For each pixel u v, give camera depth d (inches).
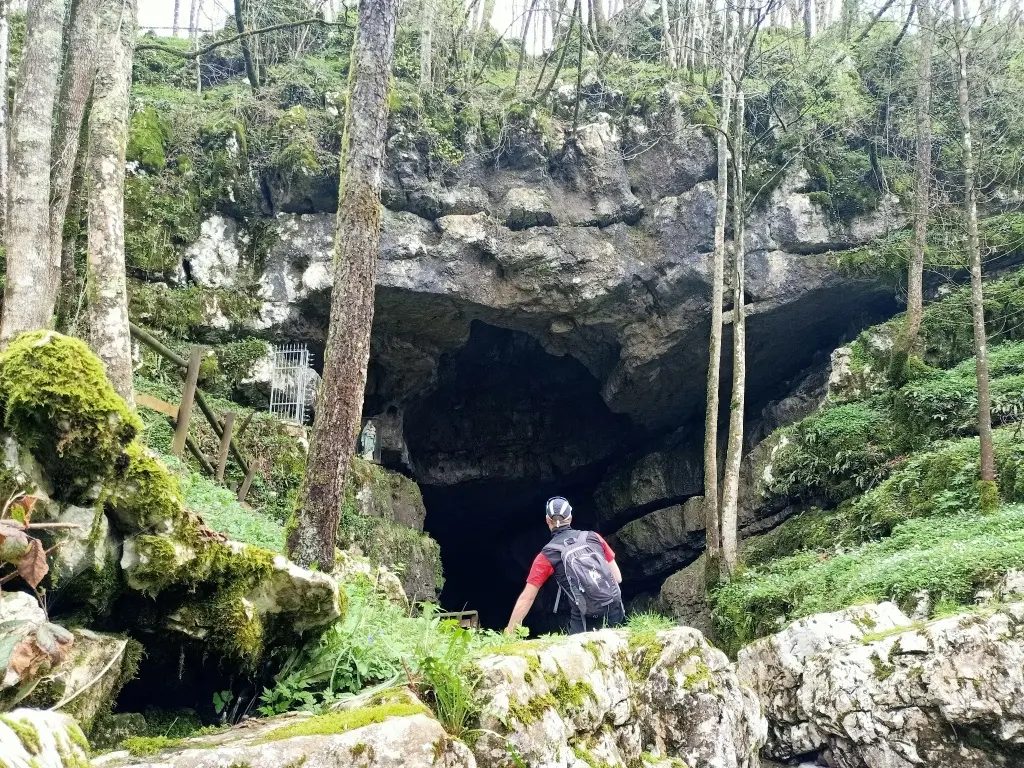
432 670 129.6
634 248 705.0
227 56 774.5
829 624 282.8
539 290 690.8
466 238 663.8
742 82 650.8
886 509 503.5
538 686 138.6
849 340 737.6
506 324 727.7
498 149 689.0
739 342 568.7
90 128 291.4
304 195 649.0
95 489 120.8
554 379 874.1
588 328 744.3
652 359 738.8
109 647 119.8
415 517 617.6
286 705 139.5
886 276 688.4
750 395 827.4
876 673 253.4
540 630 933.8
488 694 130.1
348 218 271.7
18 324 288.4
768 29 871.1
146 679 132.0
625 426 893.8
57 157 362.6
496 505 962.1
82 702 112.8
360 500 534.0
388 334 713.0
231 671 136.6
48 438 116.8
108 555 122.6
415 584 542.9
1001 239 652.1
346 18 823.1
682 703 169.9
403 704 118.3
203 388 563.2
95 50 377.4
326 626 147.5
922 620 285.7
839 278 693.3
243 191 648.4
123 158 295.4
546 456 918.4
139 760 103.8
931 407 563.8
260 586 136.5
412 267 653.3
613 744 149.5
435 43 778.8
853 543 512.7
